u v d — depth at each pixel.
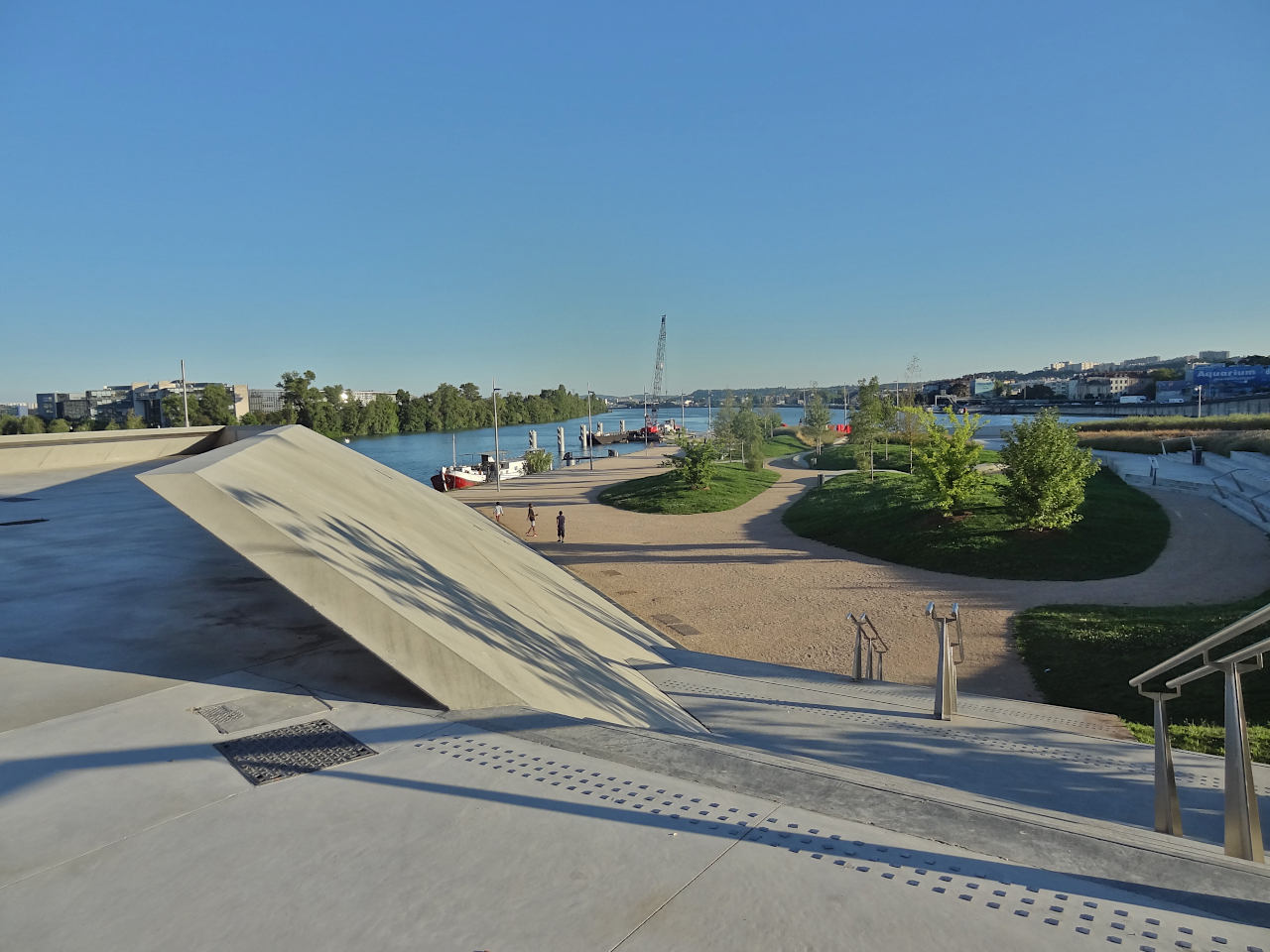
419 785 3.58
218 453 6.11
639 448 122.38
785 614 17.55
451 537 9.55
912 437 43.09
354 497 7.93
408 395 184.38
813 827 3.20
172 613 6.30
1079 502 22.58
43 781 3.58
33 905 2.65
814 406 70.62
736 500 38.75
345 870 2.85
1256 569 19.00
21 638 5.65
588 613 11.72
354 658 5.34
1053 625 15.00
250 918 2.56
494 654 5.33
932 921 2.51
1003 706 9.64
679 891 2.70
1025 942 2.39
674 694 8.87
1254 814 3.83
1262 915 2.57
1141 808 5.68
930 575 20.88
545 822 3.23
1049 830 3.21
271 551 4.35
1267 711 9.80
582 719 4.55
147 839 3.10
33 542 9.17
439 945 2.40
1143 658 12.62
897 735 7.52
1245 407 96.31
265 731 4.19
